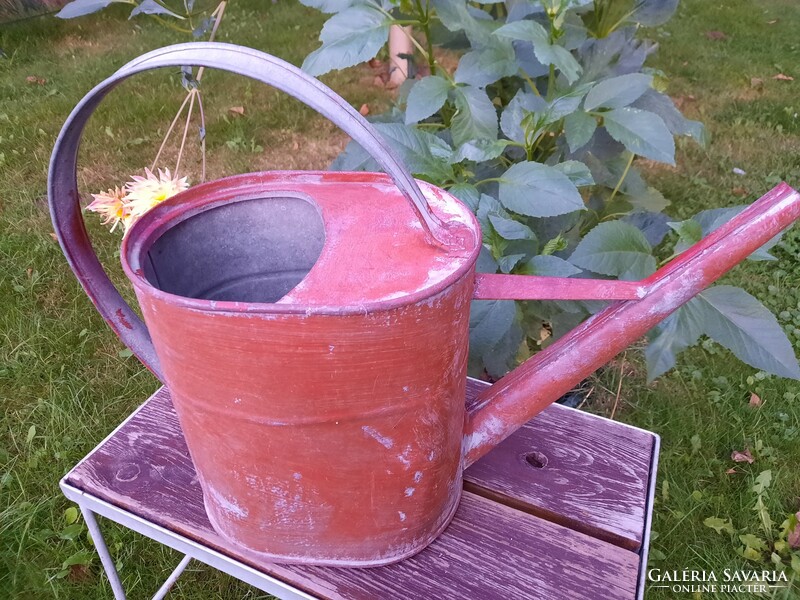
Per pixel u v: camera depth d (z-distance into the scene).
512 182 1.02
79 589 1.28
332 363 0.59
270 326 0.56
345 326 0.57
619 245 1.07
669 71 3.32
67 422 1.60
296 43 3.55
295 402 0.61
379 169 1.21
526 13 1.16
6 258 2.12
